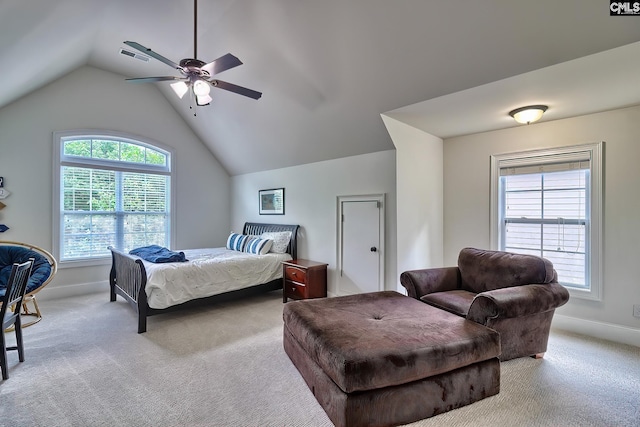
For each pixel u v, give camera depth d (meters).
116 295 4.45
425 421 1.87
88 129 4.65
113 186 4.96
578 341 3.06
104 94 4.79
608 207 3.14
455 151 4.28
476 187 4.09
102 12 3.10
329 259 4.46
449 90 2.78
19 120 4.16
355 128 3.72
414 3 2.25
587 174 3.30
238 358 2.67
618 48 2.05
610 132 3.14
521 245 3.77
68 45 3.43
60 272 4.47
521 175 3.76
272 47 3.18
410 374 1.80
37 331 3.23
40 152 4.30
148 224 5.33
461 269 3.37
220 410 1.98
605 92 2.73
